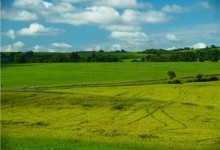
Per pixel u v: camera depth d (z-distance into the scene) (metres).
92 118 56.38
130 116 58.16
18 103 67.25
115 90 98.25
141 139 40.03
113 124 51.56
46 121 53.34
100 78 133.12
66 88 103.44
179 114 59.22
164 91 94.75
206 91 92.31
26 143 34.72
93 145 35.22
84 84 117.19
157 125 50.59
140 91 96.12
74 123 52.09
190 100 80.12
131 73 142.38
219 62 144.62
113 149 33.69
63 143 35.56
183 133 44.78
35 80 126.69
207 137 42.22
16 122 51.75
